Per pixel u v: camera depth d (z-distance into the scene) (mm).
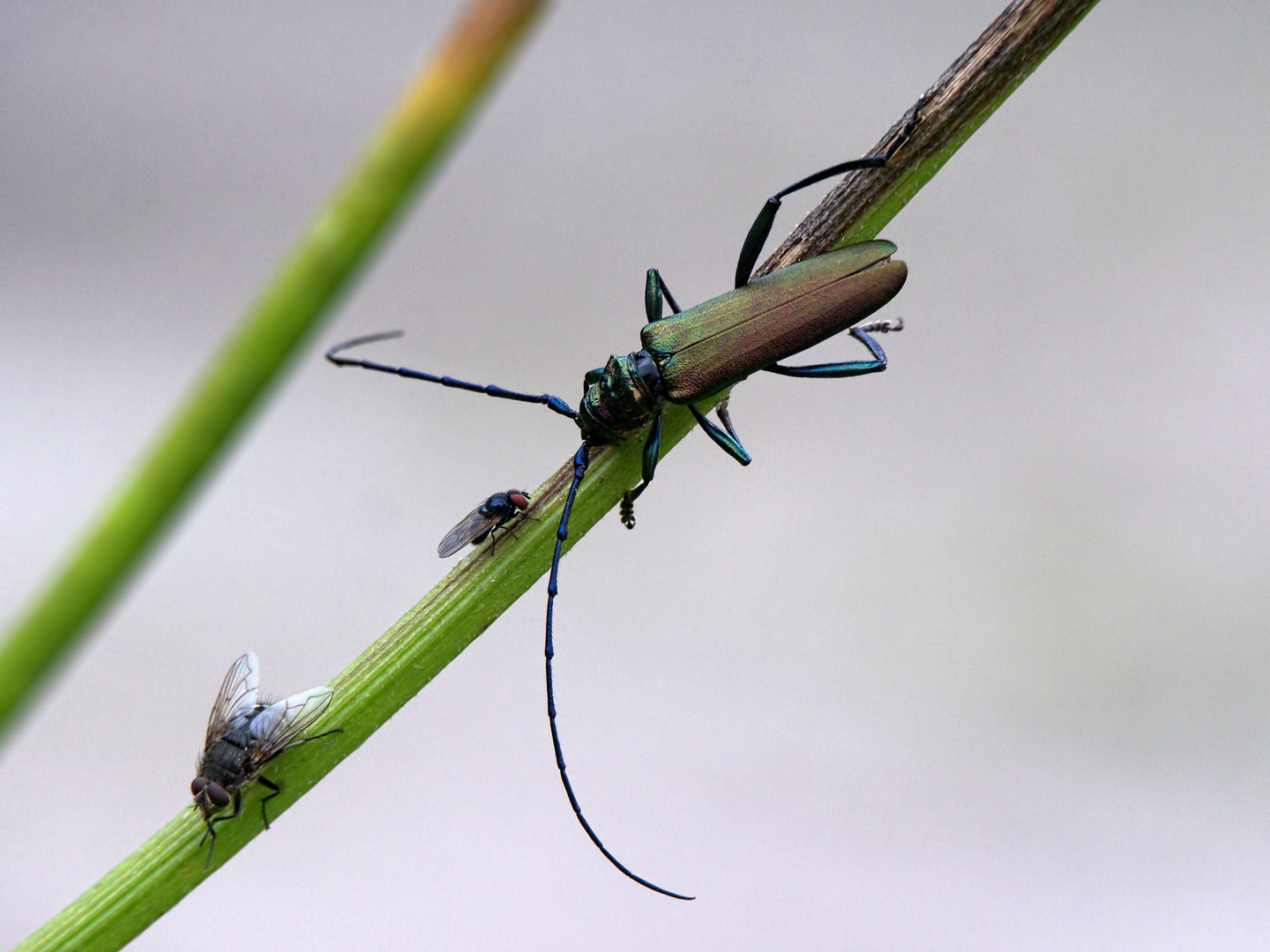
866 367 312
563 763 292
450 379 297
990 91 286
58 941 272
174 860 273
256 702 284
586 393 302
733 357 302
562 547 285
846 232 290
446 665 279
